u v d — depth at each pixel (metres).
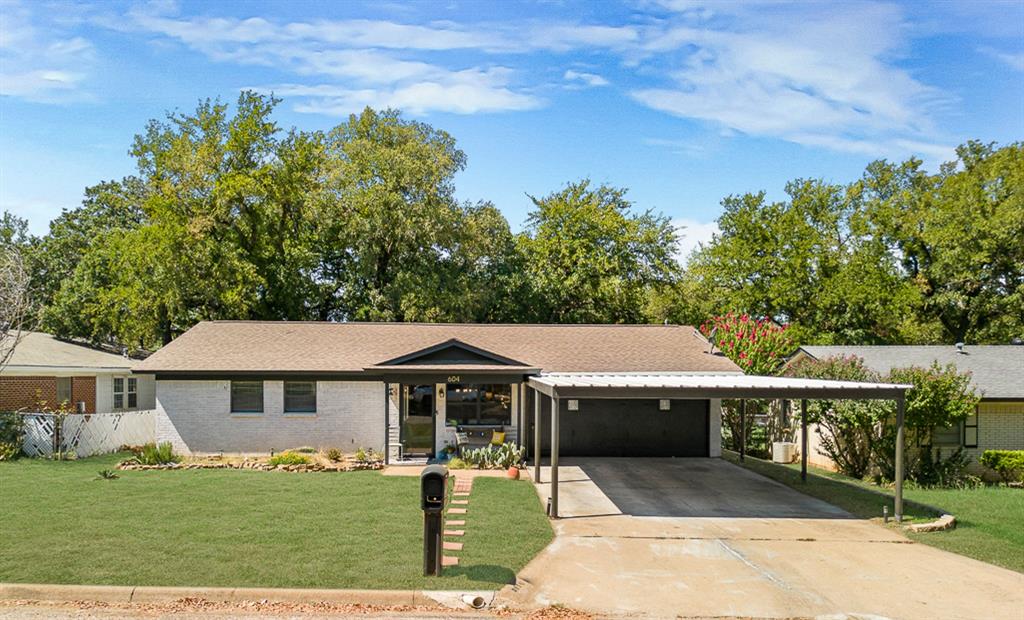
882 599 10.50
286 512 14.83
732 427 28.83
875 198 45.69
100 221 48.66
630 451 25.33
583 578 11.25
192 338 25.92
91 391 30.72
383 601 10.00
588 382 16.86
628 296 44.19
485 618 9.56
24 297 24.58
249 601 9.91
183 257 34.47
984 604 10.33
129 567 10.91
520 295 43.59
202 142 37.06
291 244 39.75
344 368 23.95
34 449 22.86
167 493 16.84
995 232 36.94
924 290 41.75
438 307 37.75
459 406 24.41
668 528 14.55
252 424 24.09
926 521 15.26
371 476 19.78
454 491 17.80
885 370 23.88
